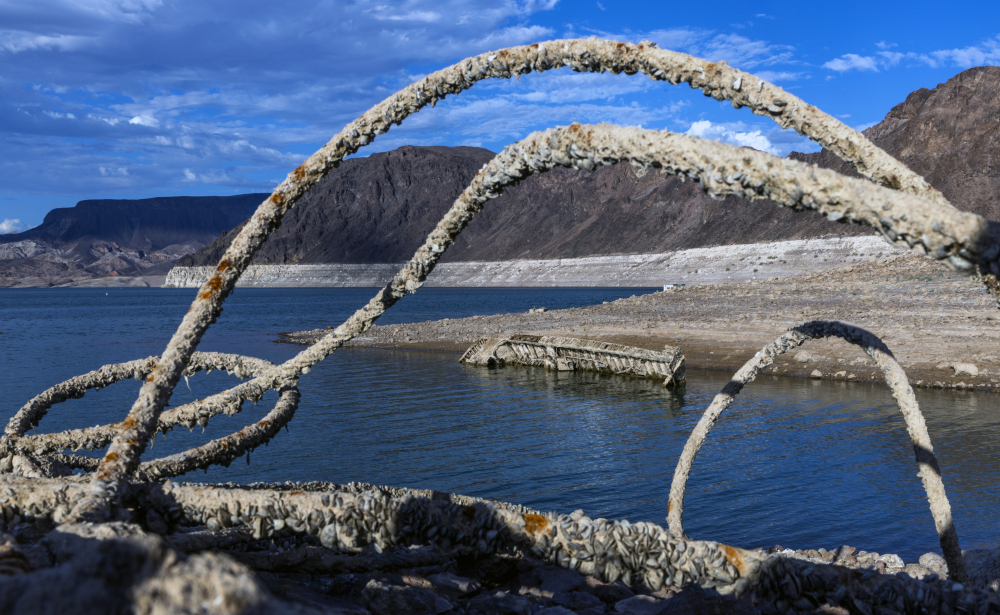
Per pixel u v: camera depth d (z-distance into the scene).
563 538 3.22
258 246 3.51
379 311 4.15
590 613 3.40
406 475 15.54
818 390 23.30
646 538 3.18
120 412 22.95
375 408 23.56
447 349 40.50
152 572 1.15
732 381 5.00
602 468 15.54
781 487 13.34
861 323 34.31
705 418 5.11
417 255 3.85
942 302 40.19
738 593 3.12
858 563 6.66
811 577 3.11
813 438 17.06
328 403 24.55
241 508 3.04
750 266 198.62
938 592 3.04
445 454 17.25
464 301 130.25
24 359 41.88
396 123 3.53
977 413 18.58
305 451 17.75
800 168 2.17
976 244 1.93
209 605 1.08
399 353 39.66
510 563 4.15
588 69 3.22
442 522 3.20
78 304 150.38
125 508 2.91
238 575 1.16
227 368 5.43
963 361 24.28
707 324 40.31
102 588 1.11
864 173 3.19
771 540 10.76
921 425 4.30
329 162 3.53
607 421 20.81
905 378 4.34
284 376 4.63
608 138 2.59
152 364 5.53
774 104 3.08
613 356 30.16
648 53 3.11
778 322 38.19
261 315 93.12
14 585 1.15
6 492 2.73
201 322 3.35
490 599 3.44
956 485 12.78
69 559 1.73
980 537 10.18
